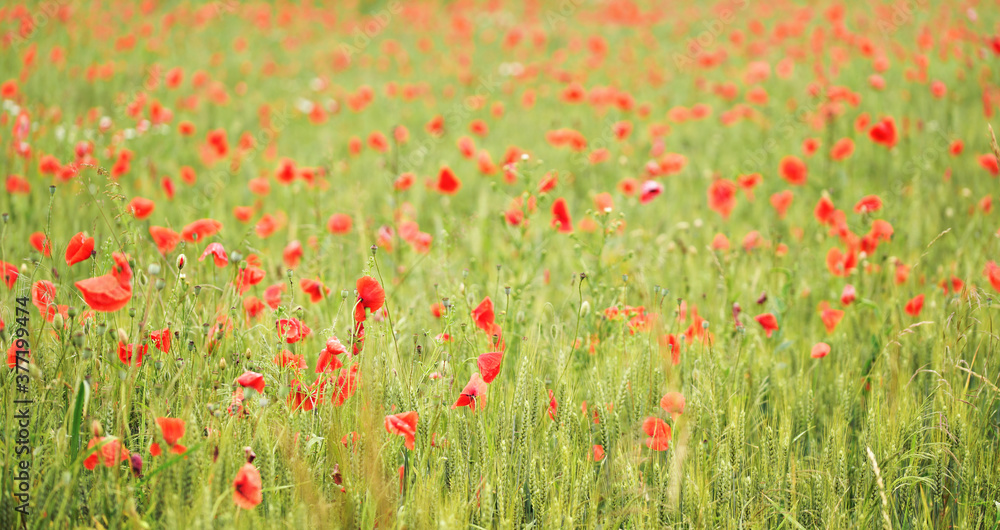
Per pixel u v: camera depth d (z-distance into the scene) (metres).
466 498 1.74
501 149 6.58
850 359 2.61
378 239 3.50
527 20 13.66
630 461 1.91
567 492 1.79
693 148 6.68
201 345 2.06
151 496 1.62
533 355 2.07
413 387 1.99
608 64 10.32
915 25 9.73
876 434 2.00
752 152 6.05
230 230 4.27
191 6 13.40
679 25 12.09
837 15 9.81
